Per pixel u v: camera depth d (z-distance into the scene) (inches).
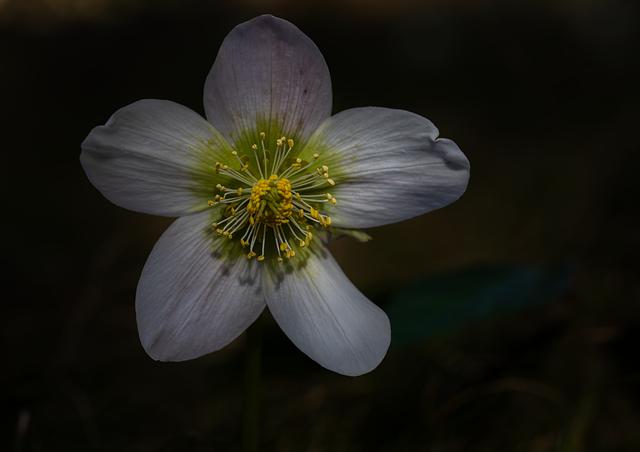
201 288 11.6
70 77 27.5
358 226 11.9
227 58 11.5
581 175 19.9
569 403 14.0
